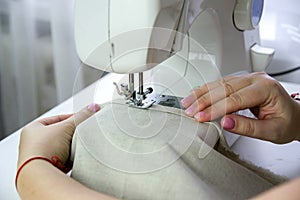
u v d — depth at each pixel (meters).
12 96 1.39
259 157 0.72
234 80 0.69
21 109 1.40
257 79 0.69
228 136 0.70
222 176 0.56
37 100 1.39
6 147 0.74
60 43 1.25
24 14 1.26
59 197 0.49
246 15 0.77
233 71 0.81
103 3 0.57
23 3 1.24
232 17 0.78
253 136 0.64
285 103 0.67
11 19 1.28
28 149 0.58
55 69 1.30
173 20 0.61
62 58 1.27
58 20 1.22
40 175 0.53
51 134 0.61
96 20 0.58
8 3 1.25
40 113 1.40
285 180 0.61
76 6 0.60
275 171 0.68
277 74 1.08
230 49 0.79
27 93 1.38
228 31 0.78
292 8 1.01
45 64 1.34
